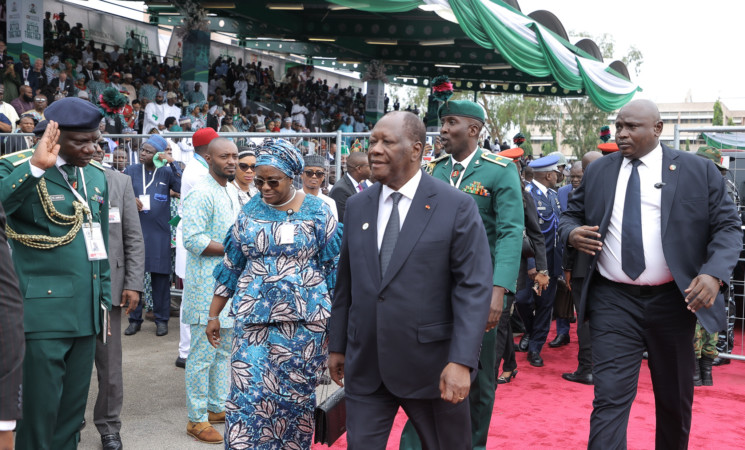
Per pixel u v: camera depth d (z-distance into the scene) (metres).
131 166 7.45
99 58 17.33
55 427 3.58
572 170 7.48
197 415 4.57
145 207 7.27
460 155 3.94
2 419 1.96
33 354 3.35
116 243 4.48
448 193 2.80
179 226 6.07
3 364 1.97
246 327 3.50
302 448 3.57
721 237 3.50
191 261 4.61
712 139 8.47
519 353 7.50
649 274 3.57
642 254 3.57
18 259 3.40
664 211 3.55
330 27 20.09
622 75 21.33
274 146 3.47
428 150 7.97
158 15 20.66
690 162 3.61
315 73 31.86
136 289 4.34
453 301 2.72
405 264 2.72
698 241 3.56
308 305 3.49
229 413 3.48
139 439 4.55
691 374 3.71
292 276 3.48
